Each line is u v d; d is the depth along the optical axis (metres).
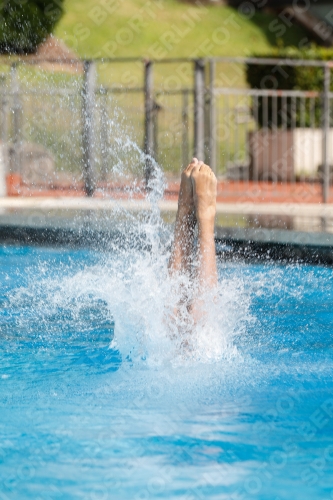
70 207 25.36
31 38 51.75
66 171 37.88
